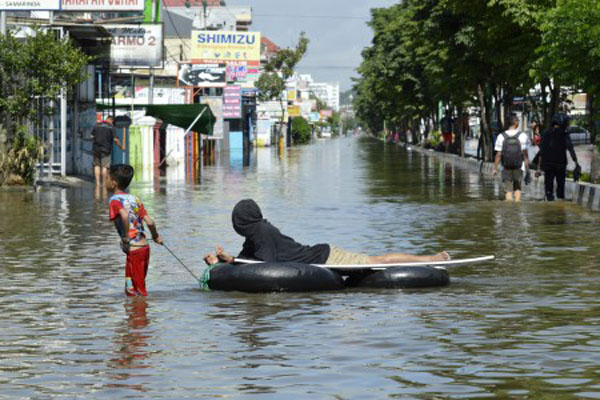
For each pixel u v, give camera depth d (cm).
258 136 15025
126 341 1223
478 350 1147
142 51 6081
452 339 1212
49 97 4175
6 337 1255
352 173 6141
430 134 13412
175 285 1716
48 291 1650
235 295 1592
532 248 2219
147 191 4347
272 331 1277
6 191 4166
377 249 2227
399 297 1551
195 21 15412
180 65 9219
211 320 1364
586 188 3444
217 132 9075
